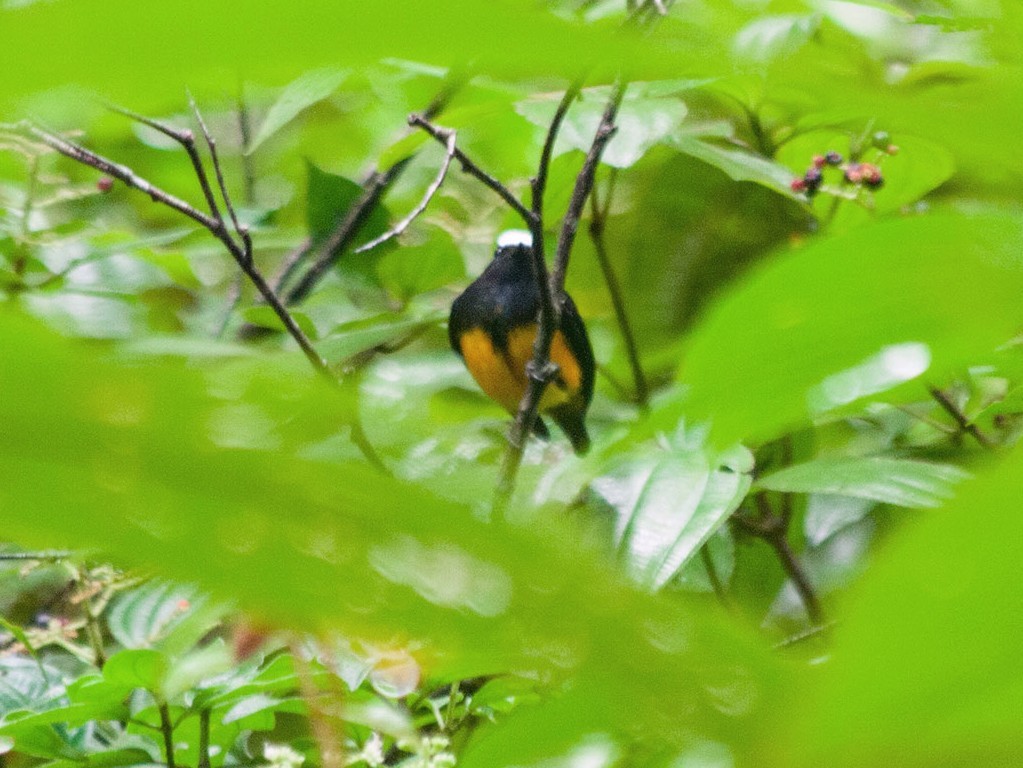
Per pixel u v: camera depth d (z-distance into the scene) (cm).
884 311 50
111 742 509
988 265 49
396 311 736
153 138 887
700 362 52
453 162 813
